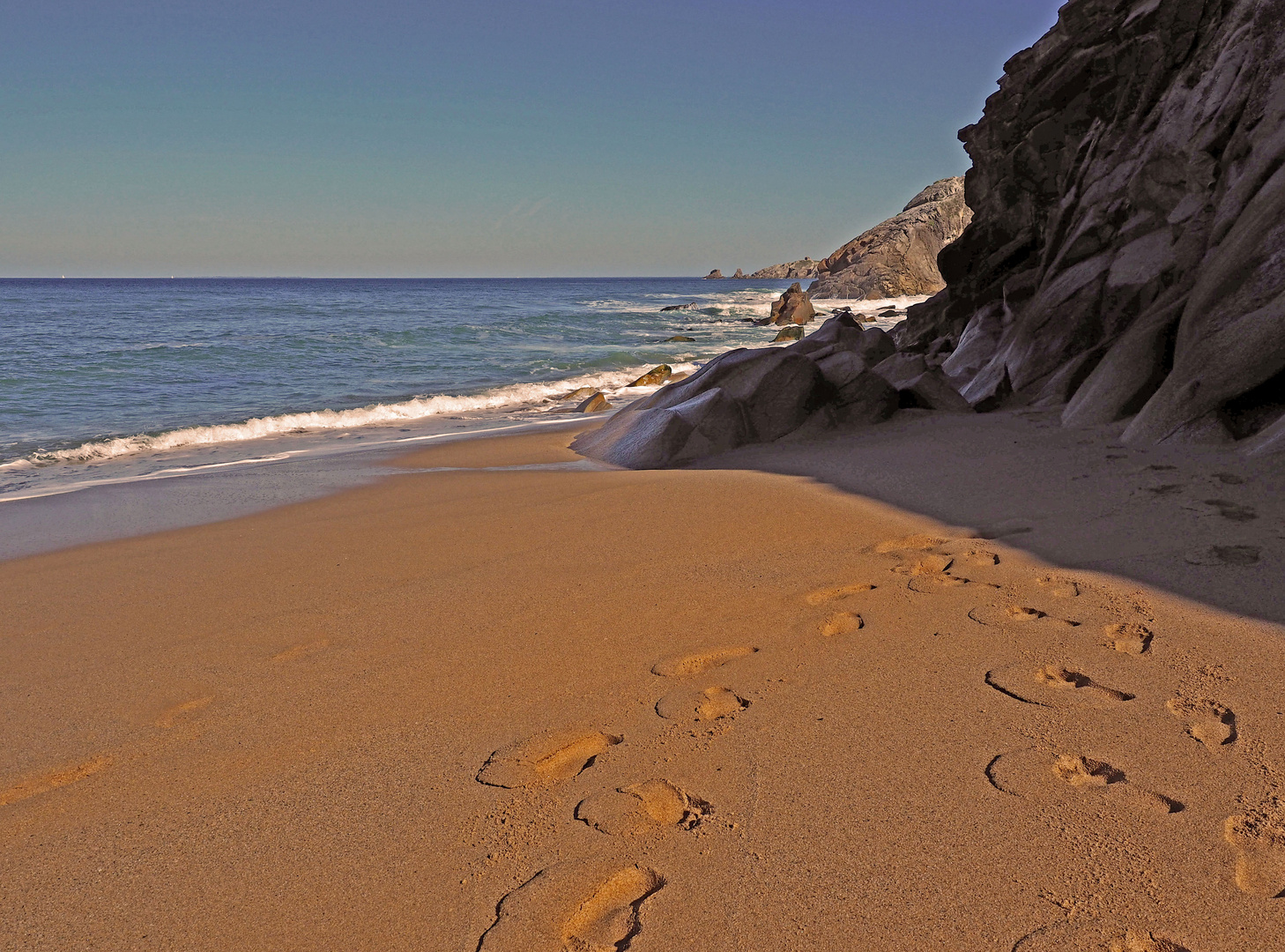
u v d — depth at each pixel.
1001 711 2.62
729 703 2.81
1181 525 4.01
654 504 5.55
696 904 1.89
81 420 12.19
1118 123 9.88
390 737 2.76
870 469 6.17
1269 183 6.02
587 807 2.29
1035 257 12.23
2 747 2.85
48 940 1.93
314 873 2.11
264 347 22.66
